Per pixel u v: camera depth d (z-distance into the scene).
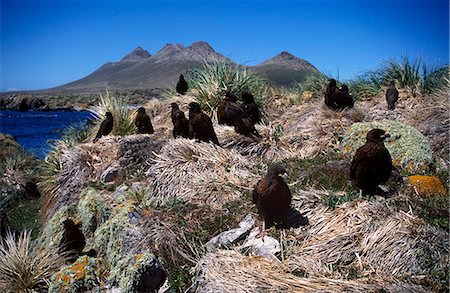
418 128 10.27
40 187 13.40
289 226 6.53
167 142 10.23
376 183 6.54
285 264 5.78
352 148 8.95
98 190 10.12
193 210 7.43
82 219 8.76
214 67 13.75
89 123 15.16
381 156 6.35
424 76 12.25
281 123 11.99
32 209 12.38
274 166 6.44
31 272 7.36
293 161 9.13
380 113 11.23
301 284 5.30
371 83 13.25
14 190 13.07
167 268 6.49
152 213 7.35
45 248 8.09
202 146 9.17
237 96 12.91
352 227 6.10
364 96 12.92
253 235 6.48
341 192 7.04
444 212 6.23
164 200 8.27
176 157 8.96
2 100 88.38
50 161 13.16
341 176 7.47
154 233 6.93
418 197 6.70
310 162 8.77
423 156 8.23
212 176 8.36
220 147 9.34
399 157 8.32
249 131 10.07
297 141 10.20
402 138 8.53
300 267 5.70
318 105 11.92
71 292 6.54
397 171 7.53
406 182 7.25
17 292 7.17
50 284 6.73
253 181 8.15
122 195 8.82
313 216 6.58
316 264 5.73
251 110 11.34
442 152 9.52
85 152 11.37
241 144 10.02
